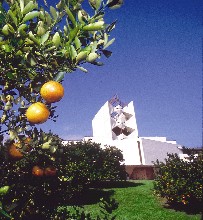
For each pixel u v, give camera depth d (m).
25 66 2.42
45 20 2.58
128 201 15.44
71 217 3.44
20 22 2.33
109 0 2.57
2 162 2.66
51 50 2.45
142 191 18.03
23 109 2.44
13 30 2.29
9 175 2.81
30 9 2.34
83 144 19.94
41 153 2.68
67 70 2.49
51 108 2.67
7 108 2.42
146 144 35.38
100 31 2.73
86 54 2.44
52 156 2.90
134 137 38.66
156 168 14.88
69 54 2.47
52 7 2.58
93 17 2.57
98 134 41.16
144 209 13.69
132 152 34.50
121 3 2.60
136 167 34.22
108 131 39.59
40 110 2.34
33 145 2.61
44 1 2.62
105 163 19.06
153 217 12.30
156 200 15.47
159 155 36.62
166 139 42.69
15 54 2.37
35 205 3.13
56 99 2.35
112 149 20.91
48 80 2.46
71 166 14.96
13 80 2.46
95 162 18.69
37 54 2.41
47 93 2.31
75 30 2.51
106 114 40.69
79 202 14.26
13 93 2.50
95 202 14.64
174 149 40.03
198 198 12.46
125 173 21.19
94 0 2.57
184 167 13.16
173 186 13.01
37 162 2.88
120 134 39.81
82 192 16.20
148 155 34.91
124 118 40.56
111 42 2.71
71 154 16.45
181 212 13.02
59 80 2.46
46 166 2.92
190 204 13.16
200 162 13.09
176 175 13.17
